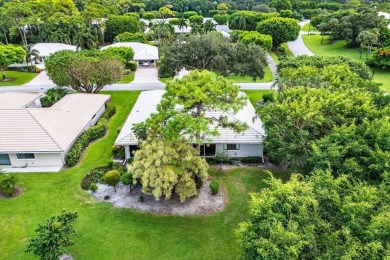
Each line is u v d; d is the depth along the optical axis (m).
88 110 36.16
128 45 71.56
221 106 23.06
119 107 43.16
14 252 19.27
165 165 21.97
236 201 23.91
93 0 115.69
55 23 81.06
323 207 15.13
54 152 27.53
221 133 28.66
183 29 103.38
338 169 18.62
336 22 85.38
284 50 80.81
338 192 15.84
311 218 14.31
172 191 24.33
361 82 30.47
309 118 22.55
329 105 23.36
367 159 18.38
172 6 143.50
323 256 12.90
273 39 80.12
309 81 28.69
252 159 29.08
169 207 23.23
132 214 22.55
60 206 23.42
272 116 25.38
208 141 25.45
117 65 42.88
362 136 20.39
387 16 87.06
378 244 12.28
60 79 41.31
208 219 22.05
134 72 62.62
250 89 50.25
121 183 26.16
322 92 25.02
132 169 22.73
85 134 32.56
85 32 69.56
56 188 25.53
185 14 130.12
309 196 14.71
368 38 69.62
